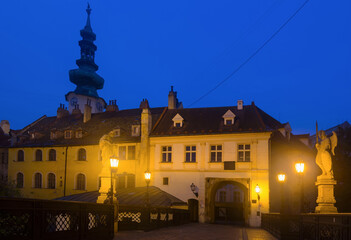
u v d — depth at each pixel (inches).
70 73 2541.8
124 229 600.1
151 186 1224.2
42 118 1866.4
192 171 1186.0
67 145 1422.2
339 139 1321.4
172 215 818.2
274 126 1310.3
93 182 1349.7
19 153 1542.8
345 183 1256.2
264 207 1072.8
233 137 1151.6
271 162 1146.0
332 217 342.3
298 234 487.8
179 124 1284.4
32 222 289.3
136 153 1279.5
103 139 582.6
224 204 1166.3
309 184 1400.1
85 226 385.7
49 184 1448.1
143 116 1290.6
